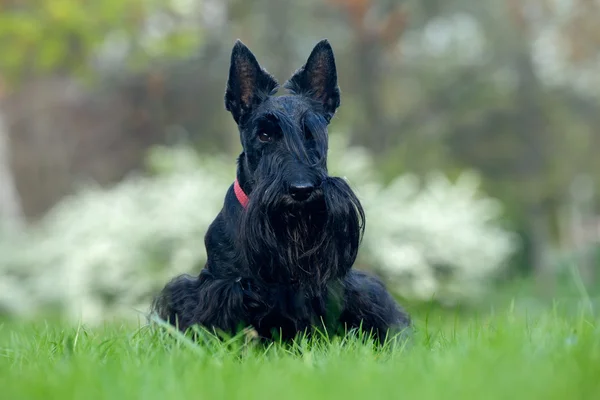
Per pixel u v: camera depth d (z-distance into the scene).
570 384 3.46
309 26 30.83
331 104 6.37
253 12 29.52
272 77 6.23
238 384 3.68
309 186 5.48
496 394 3.34
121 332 6.17
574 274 7.11
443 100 30.33
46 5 17.91
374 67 30.30
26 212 32.94
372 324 6.14
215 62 30.45
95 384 3.74
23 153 32.62
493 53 30.30
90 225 16.31
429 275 15.62
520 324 5.54
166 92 31.58
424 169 27.86
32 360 4.85
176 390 3.60
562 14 29.31
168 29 21.19
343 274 5.84
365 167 16.53
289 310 5.78
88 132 33.09
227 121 31.12
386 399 3.36
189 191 15.49
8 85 20.19
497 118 29.33
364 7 28.84
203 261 15.02
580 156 29.14
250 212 5.62
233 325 5.80
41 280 17.23
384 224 15.55
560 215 29.42
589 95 30.59
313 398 3.37
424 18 30.88
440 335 5.87
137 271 15.09
